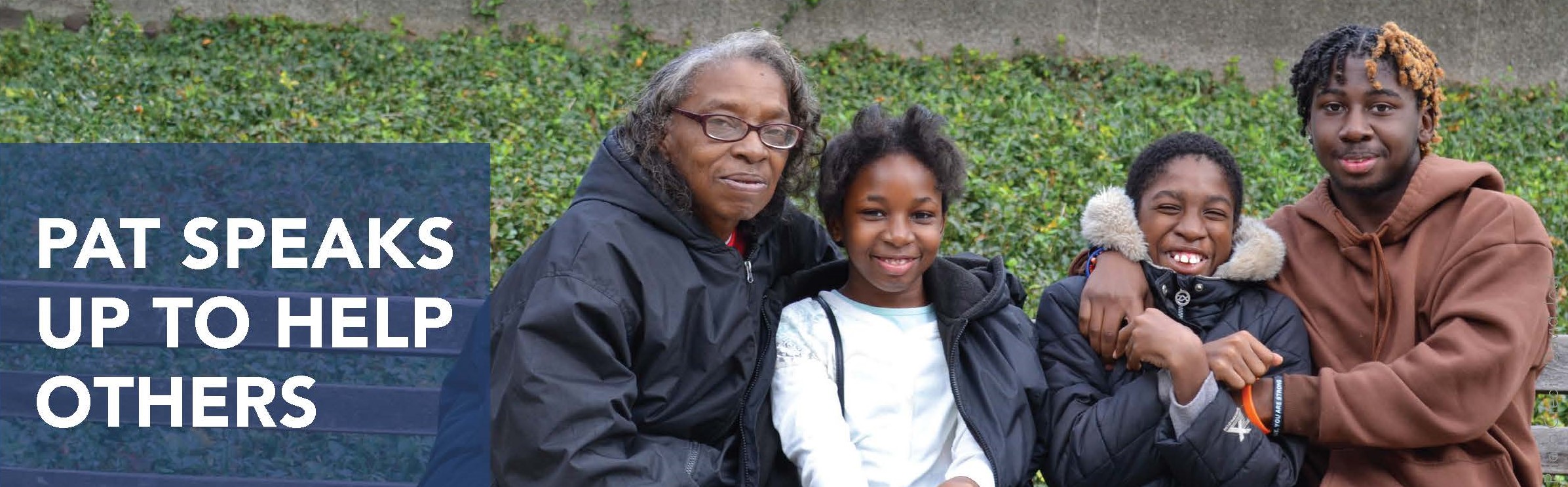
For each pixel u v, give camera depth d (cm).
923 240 297
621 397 272
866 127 300
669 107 289
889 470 294
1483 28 1016
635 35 1005
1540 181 802
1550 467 398
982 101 878
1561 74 1023
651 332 280
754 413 295
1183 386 287
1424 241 306
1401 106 305
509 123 768
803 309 309
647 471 271
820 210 312
